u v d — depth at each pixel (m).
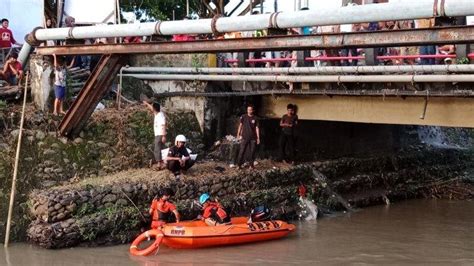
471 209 17.95
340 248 13.42
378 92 15.55
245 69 16.98
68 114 15.03
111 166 15.48
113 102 17.81
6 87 16.94
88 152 15.39
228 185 15.47
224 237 13.22
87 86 14.62
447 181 20.53
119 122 16.38
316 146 19.72
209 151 17.80
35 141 14.88
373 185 19.03
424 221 16.28
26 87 14.90
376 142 21.66
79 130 15.53
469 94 14.11
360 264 12.23
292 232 14.84
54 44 16.53
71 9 19.19
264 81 17.17
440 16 9.27
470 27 9.23
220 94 17.72
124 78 18.61
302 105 17.80
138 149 16.14
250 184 15.92
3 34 18.72
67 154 15.06
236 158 17.06
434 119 15.45
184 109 18.28
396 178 19.72
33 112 15.70
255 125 16.72
